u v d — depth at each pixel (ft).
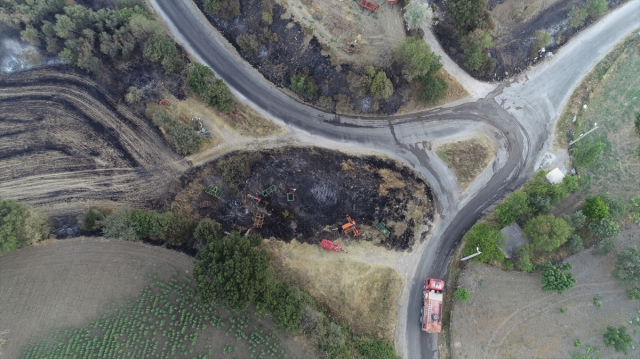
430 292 202.59
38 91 222.69
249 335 183.11
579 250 202.90
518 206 201.98
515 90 240.53
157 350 178.29
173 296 190.08
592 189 221.05
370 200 220.43
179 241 199.31
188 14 245.04
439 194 226.38
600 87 239.30
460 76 240.12
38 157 216.54
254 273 168.35
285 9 229.66
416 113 239.50
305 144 233.14
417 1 233.14
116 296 190.29
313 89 230.89
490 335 202.08
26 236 184.14
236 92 239.50
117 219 191.11
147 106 225.97
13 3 206.28
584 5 238.27
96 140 220.84
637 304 200.44
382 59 226.79
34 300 188.96
